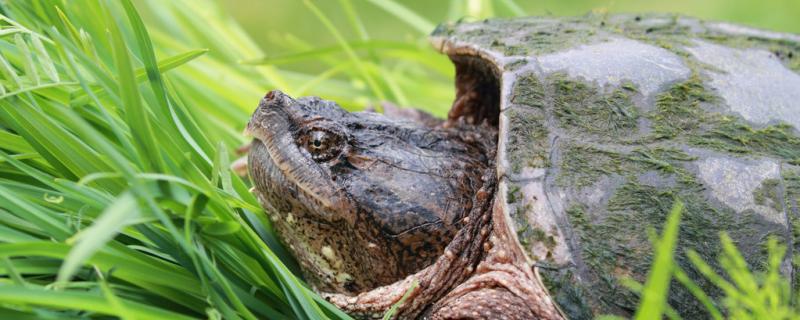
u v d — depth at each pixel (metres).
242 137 1.59
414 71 1.76
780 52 1.48
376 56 1.69
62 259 1.38
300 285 1.40
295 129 1.45
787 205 1.41
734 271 1.38
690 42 1.48
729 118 1.44
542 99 1.44
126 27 1.46
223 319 1.40
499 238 1.43
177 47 1.66
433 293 1.44
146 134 1.37
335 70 1.65
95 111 1.43
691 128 1.43
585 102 1.44
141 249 1.40
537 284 1.42
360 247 1.45
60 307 1.37
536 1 2.66
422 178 1.45
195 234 1.39
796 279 1.40
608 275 1.40
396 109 1.58
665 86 1.45
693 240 1.41
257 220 1.46
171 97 1.42
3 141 1.42
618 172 1.42
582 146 1.43
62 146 1.40
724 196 1.41
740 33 1.50
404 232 1.44
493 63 1.46
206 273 1.39
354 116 1.46
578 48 1.46
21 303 1.36
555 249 1.41
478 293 1.43
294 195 1.44
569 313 1.40
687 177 1.42
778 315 1.37
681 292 1.40
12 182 1.41
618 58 1.46
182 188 1.38
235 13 2.87
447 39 1.51
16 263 1.38
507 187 1.42
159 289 1.39
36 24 1.46
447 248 1.44
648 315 1.35
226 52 1.70
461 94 1.52
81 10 1.45
